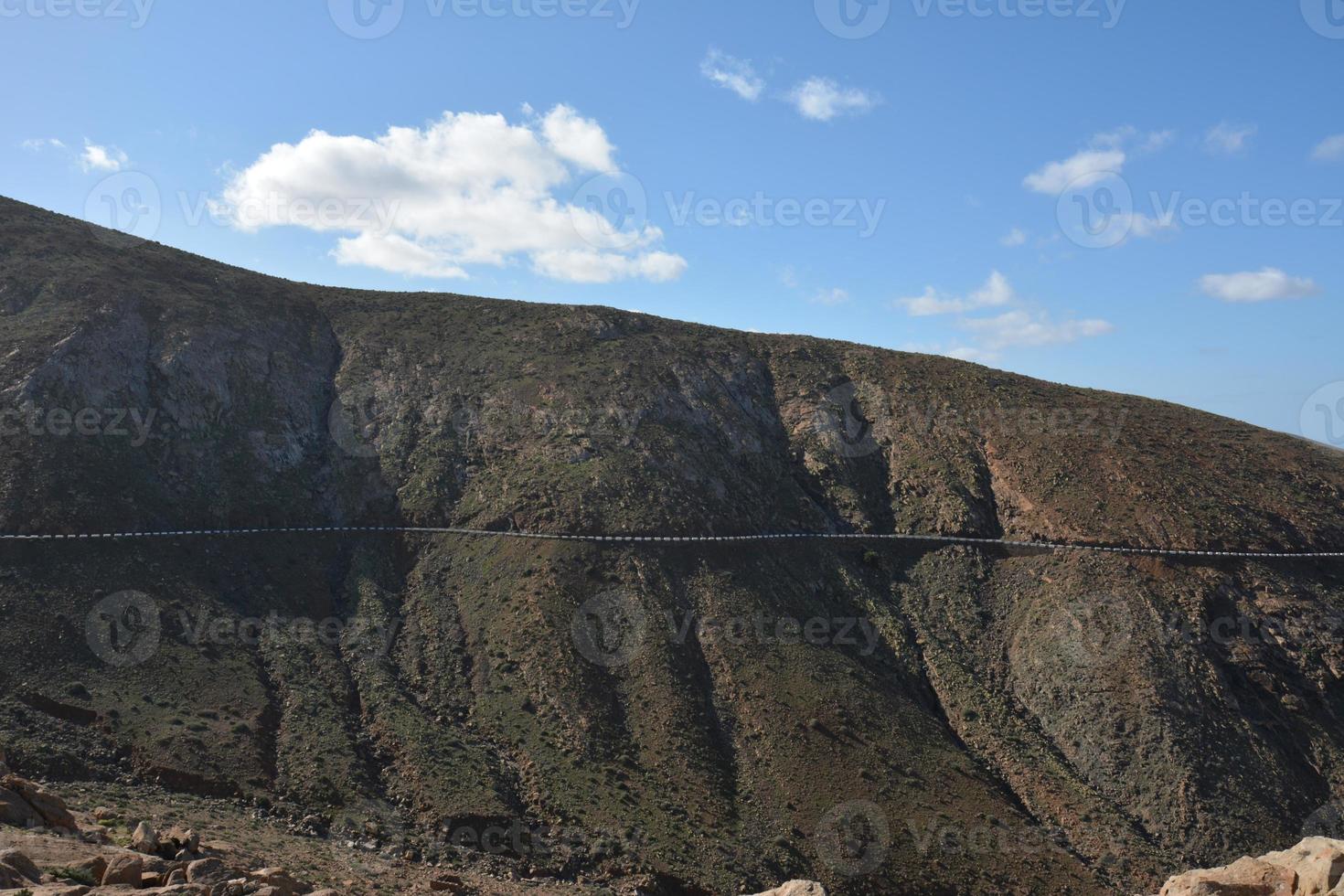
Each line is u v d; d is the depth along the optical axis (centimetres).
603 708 5253
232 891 2038
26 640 4647
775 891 2506
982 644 6638
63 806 2464
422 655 5669
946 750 5528
